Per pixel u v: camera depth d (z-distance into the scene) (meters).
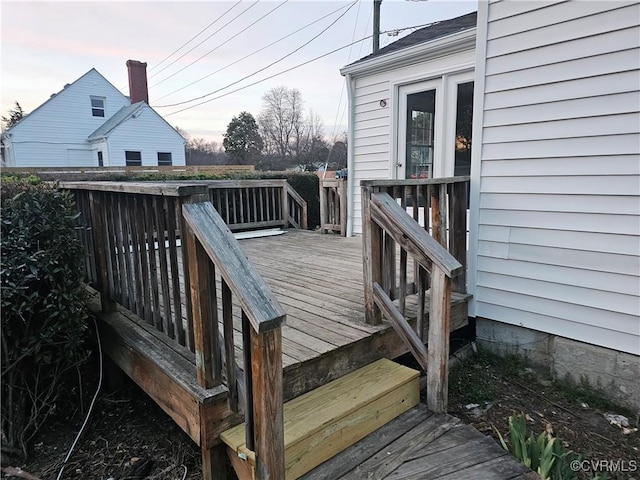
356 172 5.82
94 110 18.14
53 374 2.35
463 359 3.07
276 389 1.36
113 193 2.38
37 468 2.04
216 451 1.68
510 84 2.83
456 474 1.67
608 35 2.40
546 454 1.80
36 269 2.06
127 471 1.98
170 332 2.12
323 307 2.74
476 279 3.14
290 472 1.61
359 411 1.88
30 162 16.78
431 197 2.84
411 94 5.04
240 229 6.04
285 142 31.73
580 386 2.69
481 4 2.92
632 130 2.36
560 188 2.67
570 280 2.68
